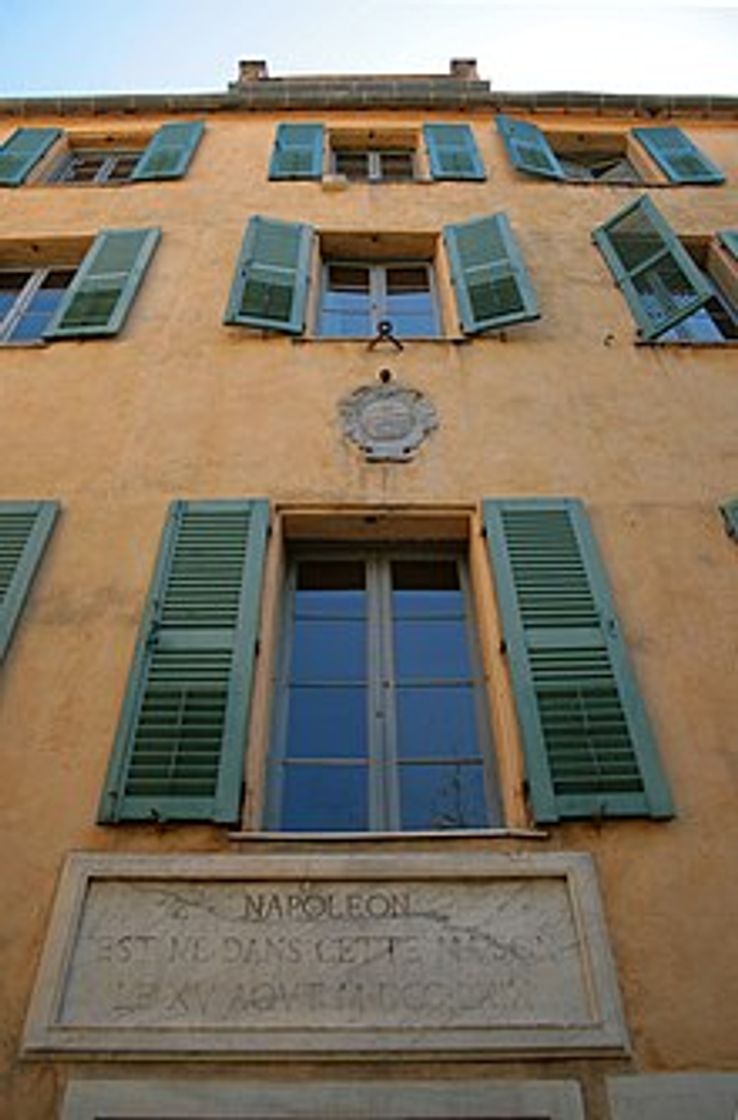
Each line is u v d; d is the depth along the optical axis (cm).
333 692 516
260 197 901
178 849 410
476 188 922
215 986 368
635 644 498
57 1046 350
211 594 513
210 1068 348
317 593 568
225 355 689
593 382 670
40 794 430
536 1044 353
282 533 573
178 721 455
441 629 548
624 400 655
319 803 468
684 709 468
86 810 425
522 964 375
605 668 481
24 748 449
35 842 412
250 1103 339
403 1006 363
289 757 486
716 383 671
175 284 767
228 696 465
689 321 788
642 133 1034
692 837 416
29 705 468
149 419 632
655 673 484
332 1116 336
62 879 397
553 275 789
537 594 517
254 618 502
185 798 425
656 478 594
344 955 377
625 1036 355
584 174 1061
